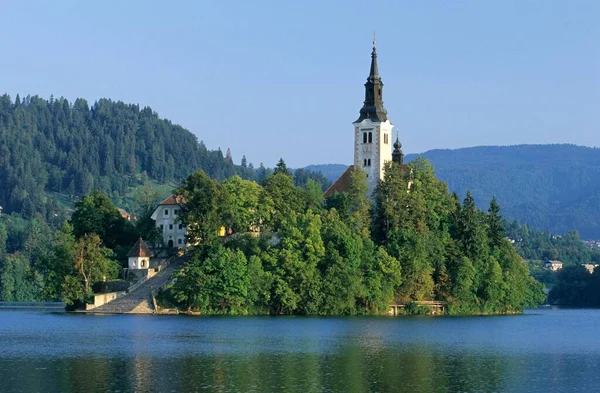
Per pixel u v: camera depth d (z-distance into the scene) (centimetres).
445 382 14100
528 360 17050
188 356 16538
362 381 14025
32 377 14075
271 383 13688
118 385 13412
